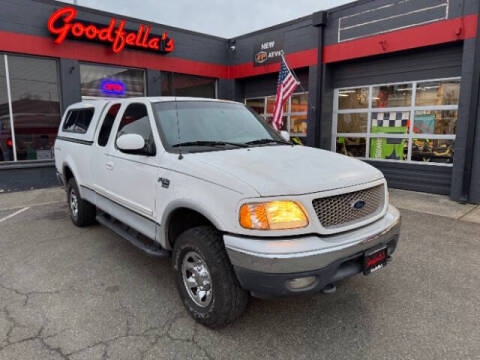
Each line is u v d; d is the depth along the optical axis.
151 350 2.60
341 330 2.85
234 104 4.33
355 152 9.82
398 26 8.17
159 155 3.23
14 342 2.68
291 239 2.42
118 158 3.84
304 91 10.77
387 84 8.94
